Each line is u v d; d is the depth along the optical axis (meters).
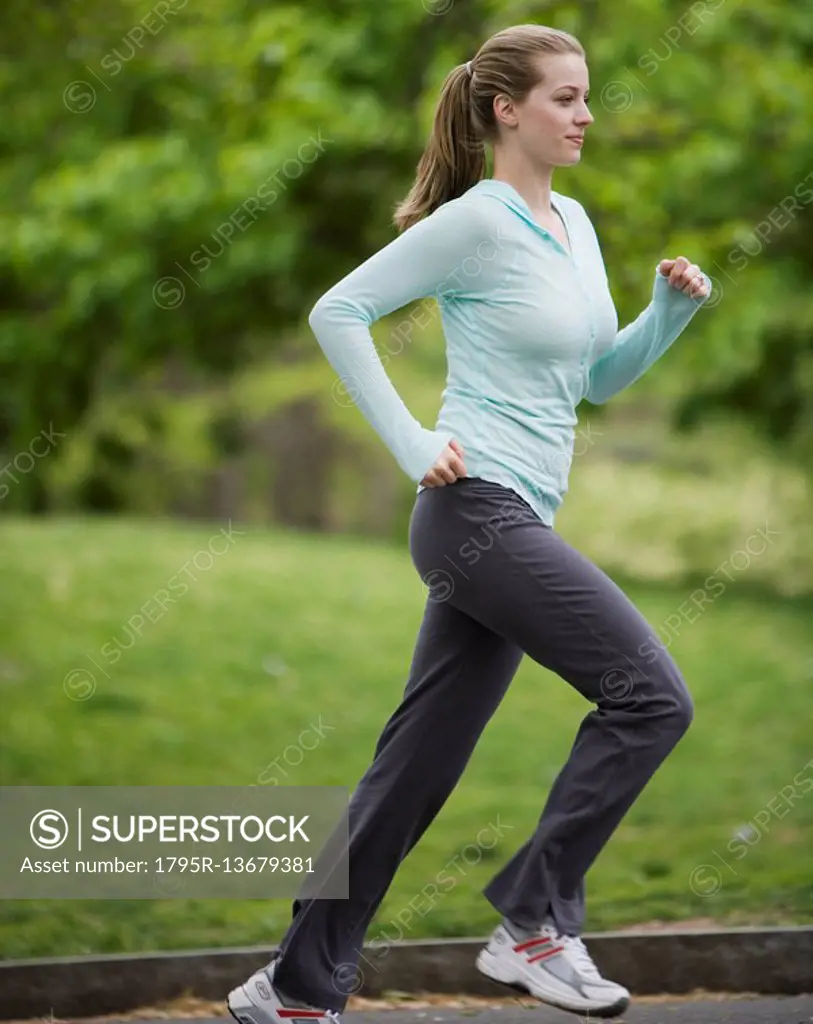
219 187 32.34
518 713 24.83
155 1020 12.68
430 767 10.64
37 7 32.41
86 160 34.41
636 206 29.58
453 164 10.99
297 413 65.31
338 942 10.63
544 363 10.46
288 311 38.88
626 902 15.29
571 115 10.56
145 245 34.59
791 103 31.36
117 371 41.38
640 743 9.99
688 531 48.28
